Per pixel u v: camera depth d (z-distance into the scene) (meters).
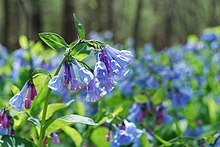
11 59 1.40
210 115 0.94
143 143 0.59
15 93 0.47
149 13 4.66
